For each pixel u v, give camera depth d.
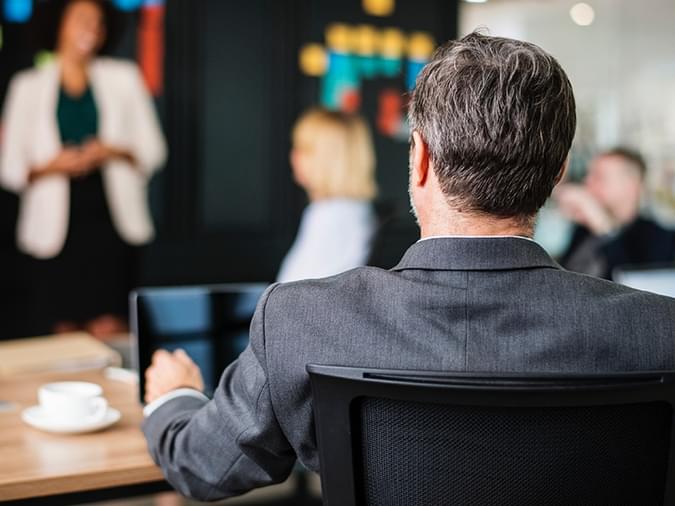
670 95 5.80
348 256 5.20
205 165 4.89
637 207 5.62
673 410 0.87
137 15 4.65
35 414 1.59
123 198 4.68
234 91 4.95
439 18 5.41
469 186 0.95
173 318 1.74
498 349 0.91
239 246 5.01
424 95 0.99
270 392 1.00
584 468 0.89
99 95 4.58
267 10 4.99
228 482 1.12
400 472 0.93
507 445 0.89
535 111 0.94
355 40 5.22
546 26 5.54
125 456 1.40
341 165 5.17
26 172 4.45
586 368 0.91
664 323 0.92
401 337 0.94
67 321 4.59
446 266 0.96
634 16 5.68
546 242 5.55
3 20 4.34
